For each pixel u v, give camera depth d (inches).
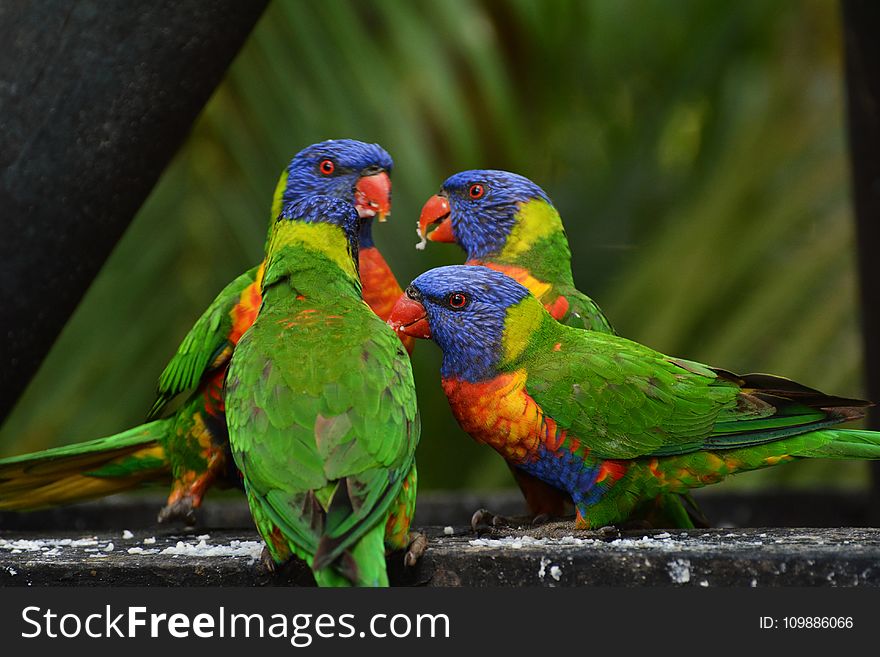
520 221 253.3
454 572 159.3
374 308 236.2
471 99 341.4
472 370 200.1
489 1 358.9
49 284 186.5
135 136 186.2
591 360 198.5
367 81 315.9
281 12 311.9
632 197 449.4
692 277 353.1
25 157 180.7
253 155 309.0
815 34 370.0
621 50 439.5
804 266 338.0
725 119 411.5
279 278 190.9
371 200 243.1
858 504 282.4
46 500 244.4
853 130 247.0
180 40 185.0
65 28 180.5
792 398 197.8
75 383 309.3
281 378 162.2
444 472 373.4
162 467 238.4
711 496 282.0
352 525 143.6
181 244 309.3
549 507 223.6
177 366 227.5
